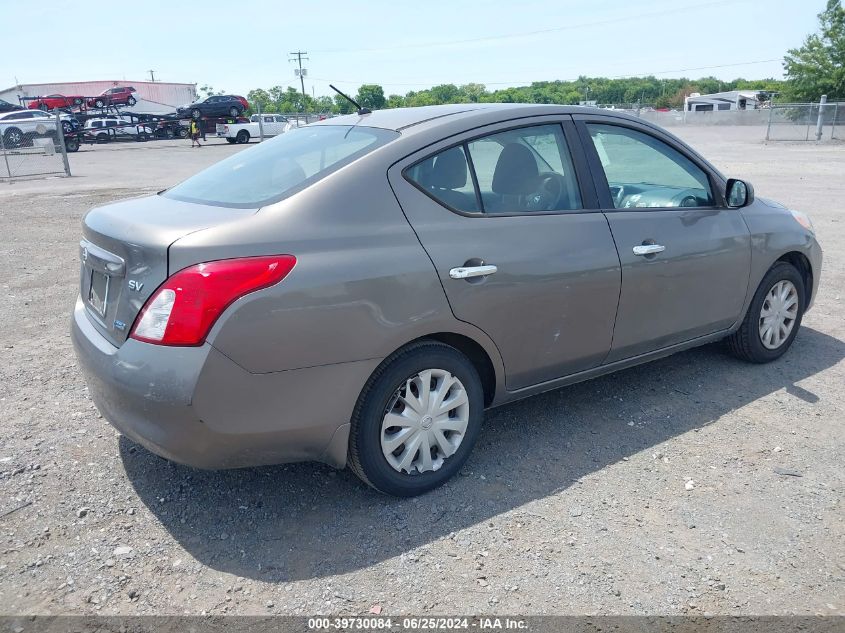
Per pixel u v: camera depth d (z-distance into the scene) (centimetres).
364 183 312
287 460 301
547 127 377
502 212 348
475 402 345
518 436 393
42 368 493
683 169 434
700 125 4575
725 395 445
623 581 275
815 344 538
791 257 500
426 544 298
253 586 273
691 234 418
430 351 322
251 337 273
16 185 1794
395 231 311
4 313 626
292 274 281
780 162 2066
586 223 372
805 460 366
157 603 263
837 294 670
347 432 306
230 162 387
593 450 377
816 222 1031
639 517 317
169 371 268
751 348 481
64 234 1032
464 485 343
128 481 345
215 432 275
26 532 303
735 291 452
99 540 300
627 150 408
